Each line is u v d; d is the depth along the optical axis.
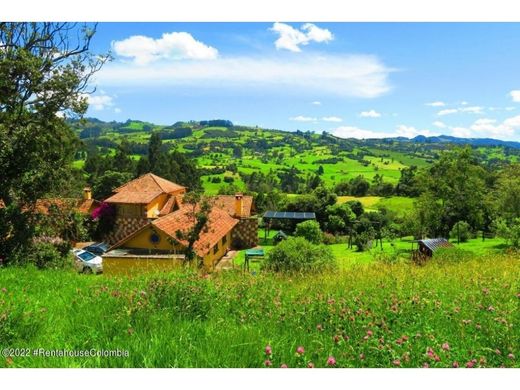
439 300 7.25
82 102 20.11
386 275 10.15
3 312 6.38
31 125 19.56
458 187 51.31
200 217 23.39
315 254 21.58
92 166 76.50
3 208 18.98
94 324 6.38
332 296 7.59
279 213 61.47
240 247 44.56
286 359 4.88
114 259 26.09
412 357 4.84
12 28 18.73
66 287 9.91
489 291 7.46
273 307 7.14
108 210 44.50
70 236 24.58
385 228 54.03
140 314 6.40
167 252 27.44
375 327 5.66
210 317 6.81
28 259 17.64
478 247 42.44
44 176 20.39
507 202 50.75
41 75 18.91
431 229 53.16
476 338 5.44
